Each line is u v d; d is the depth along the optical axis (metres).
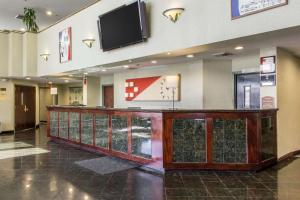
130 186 3.75
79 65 7.23
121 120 5.30
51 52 8.58
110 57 6.16
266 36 3.86
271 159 4.78
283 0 3.39
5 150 6.40
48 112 8.09
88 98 10.34
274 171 4.46
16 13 9.46
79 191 3.54
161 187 3.70
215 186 3.73
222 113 4.38
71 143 7.02
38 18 10.09
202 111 4.39
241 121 4.39
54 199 3.26
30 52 9.26
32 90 11.68
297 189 3.59
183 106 6.95
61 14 9.63
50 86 13.20
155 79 7.70
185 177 4.15
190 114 4.42
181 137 4.46
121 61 6.00
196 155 4.45
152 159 4.60
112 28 5.77
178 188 3.66
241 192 3.49
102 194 3.44
